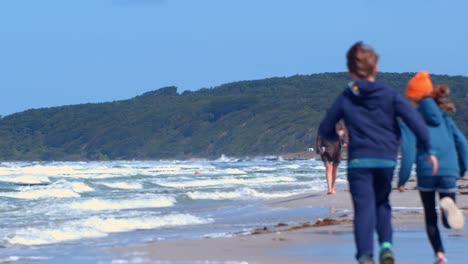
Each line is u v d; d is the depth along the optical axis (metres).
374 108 17.72
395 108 17.73
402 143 18.89
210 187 75.12
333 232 31.42
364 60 17.75
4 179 88.19
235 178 94.50
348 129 17.95
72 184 71.62
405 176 18.98
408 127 17.86
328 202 49.69
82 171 121.69
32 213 45.53
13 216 43.50
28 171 119.19
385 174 17.80
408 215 37.09
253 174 111.38
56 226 36.72
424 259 22.66
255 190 69.31
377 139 17.67
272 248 26.28
